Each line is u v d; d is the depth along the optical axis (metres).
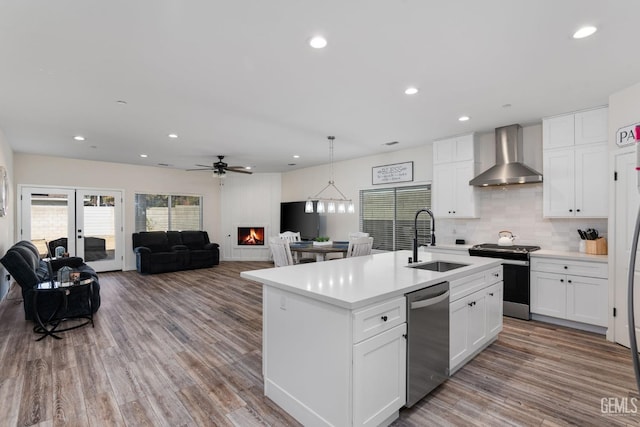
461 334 2.52
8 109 3.54
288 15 1.91
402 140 5.01
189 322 3.77
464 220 4.91
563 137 3.72
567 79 2.81
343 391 1.71
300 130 4.44
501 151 4.25
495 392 2.26
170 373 2.56
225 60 2.47
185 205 8.23
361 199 6.55
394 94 3.15
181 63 2.52
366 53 2.37
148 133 4.58
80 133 4.57
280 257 4.80
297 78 2.79
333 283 2.06
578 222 3.90
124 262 7.24
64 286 3.54
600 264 3.32
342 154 6.20
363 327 1.72
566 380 2.43
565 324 3.61
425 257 3.32
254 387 2.36
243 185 8.79
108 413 2.04
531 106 3.49
